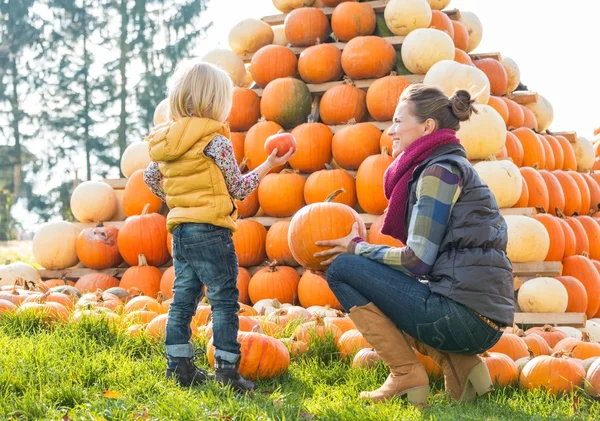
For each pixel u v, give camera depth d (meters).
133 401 2.99
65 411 2.87
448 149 3.24
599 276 6.43
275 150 3.54
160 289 6.54
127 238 6.69
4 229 25.98
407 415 2.91
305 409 3.00
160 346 4.03
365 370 3.74
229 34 7.55
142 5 26.83
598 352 4.20
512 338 4.20
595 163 9.59
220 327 3.41
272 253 6.39
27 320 4.38
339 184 6.38
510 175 6.04
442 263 3.16
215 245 3.37
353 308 3.28
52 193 26.23
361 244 3.34
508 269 3.23
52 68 26.75
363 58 6.75
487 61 7.62
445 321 3.13
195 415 2.74
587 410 3.31
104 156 26.16
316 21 7.23
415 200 3.24
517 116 7.46
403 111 3.33
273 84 6.96
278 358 3.68
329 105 6.79
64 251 7.07
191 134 3.32
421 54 6.56
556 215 6.86
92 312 4.31
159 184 3.66
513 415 3.08
